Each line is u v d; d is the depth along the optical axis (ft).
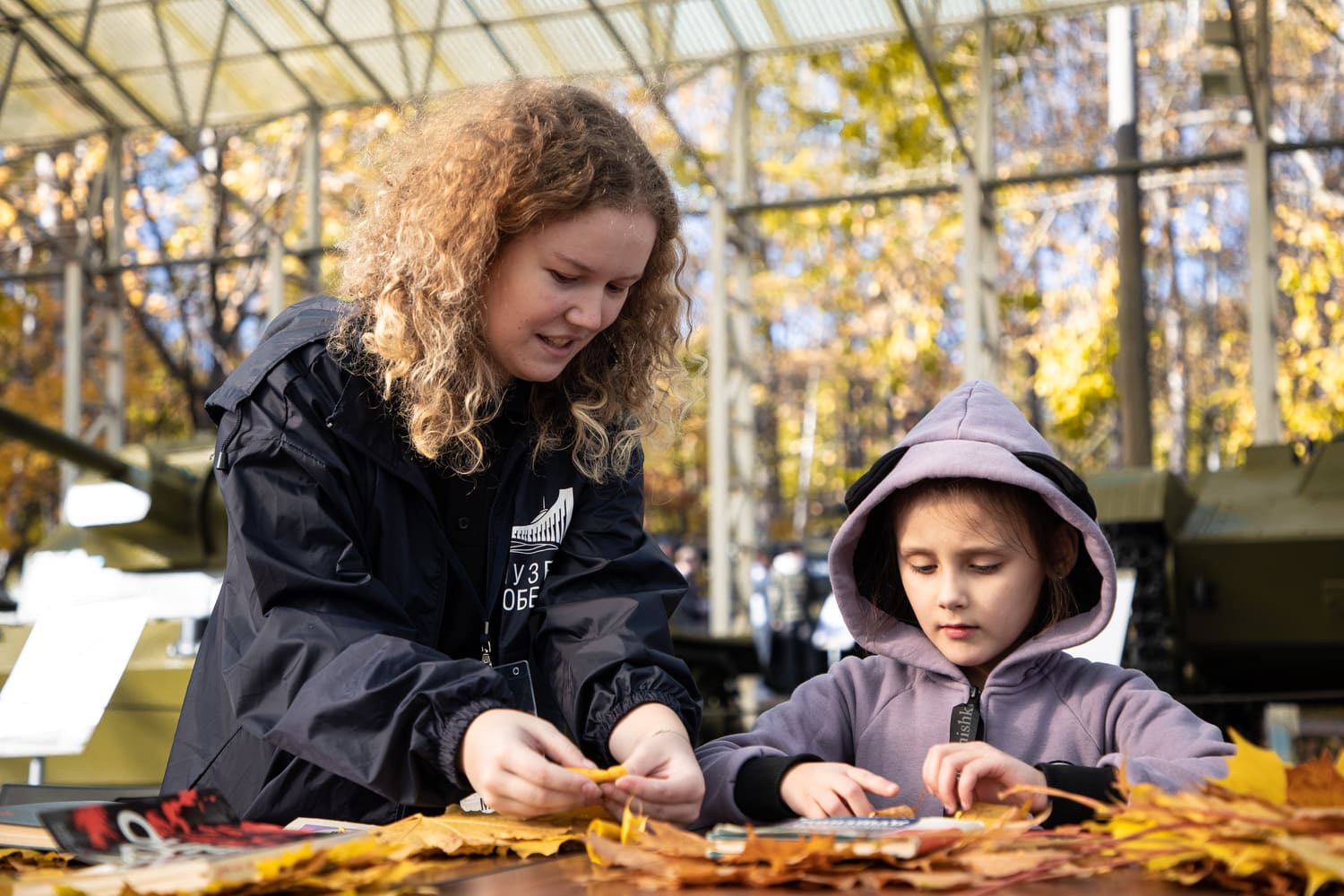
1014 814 4.77
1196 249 62.18
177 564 19.69
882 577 7.47
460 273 6.44
